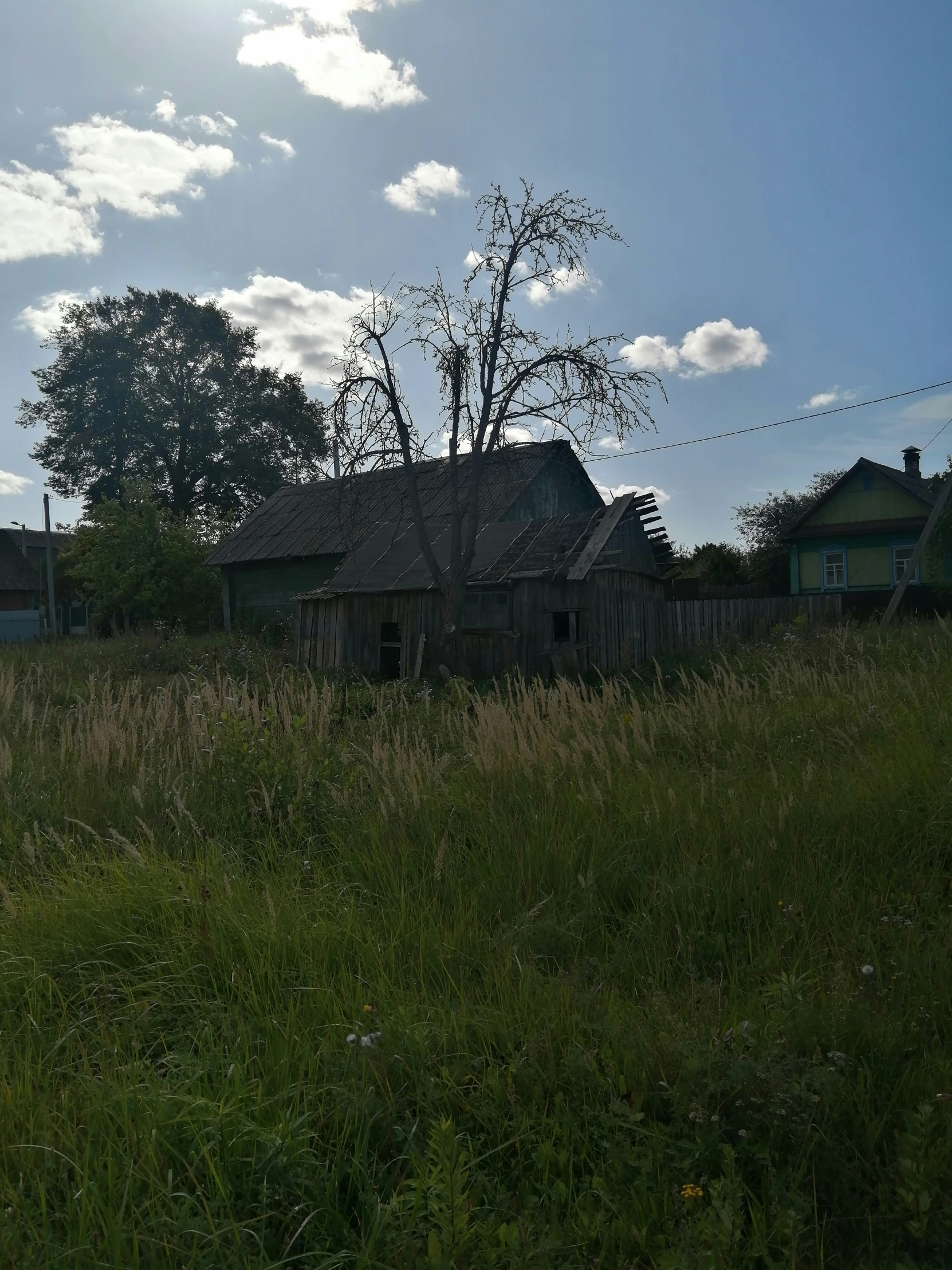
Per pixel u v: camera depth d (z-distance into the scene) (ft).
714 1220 7.43
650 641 60.54
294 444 155.63
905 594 80.18
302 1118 8.55
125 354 144.15
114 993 11.94
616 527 55.06
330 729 26.86
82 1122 8.89
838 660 38.65
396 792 18.38
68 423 148.36
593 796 17.21
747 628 69.26
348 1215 8.04
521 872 14.99
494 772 19.40
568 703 24.58
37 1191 8.00
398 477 75.20
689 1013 10.60
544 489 80.69
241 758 20.06
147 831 16.66
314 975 11.59
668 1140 8.54
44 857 16.30
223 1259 7.22
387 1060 9.58
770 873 14.38
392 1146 8.69
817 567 117.39
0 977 11.93
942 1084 9.23
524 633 52.90
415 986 11.60
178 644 73.10
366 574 61.16
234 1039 10.39
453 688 36.06
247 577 93.15
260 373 155.84
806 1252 7.48
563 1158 8.39
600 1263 7.37
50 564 124.26
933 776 17.17
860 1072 9.23
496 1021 10.48
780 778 18.29
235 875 14.85
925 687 25.81
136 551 101.71
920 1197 7.52
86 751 21.99
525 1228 7.41
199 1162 8.18
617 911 14.28
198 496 155.94
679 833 15.80
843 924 13.07
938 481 89.04
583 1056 9.62
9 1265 7.06
